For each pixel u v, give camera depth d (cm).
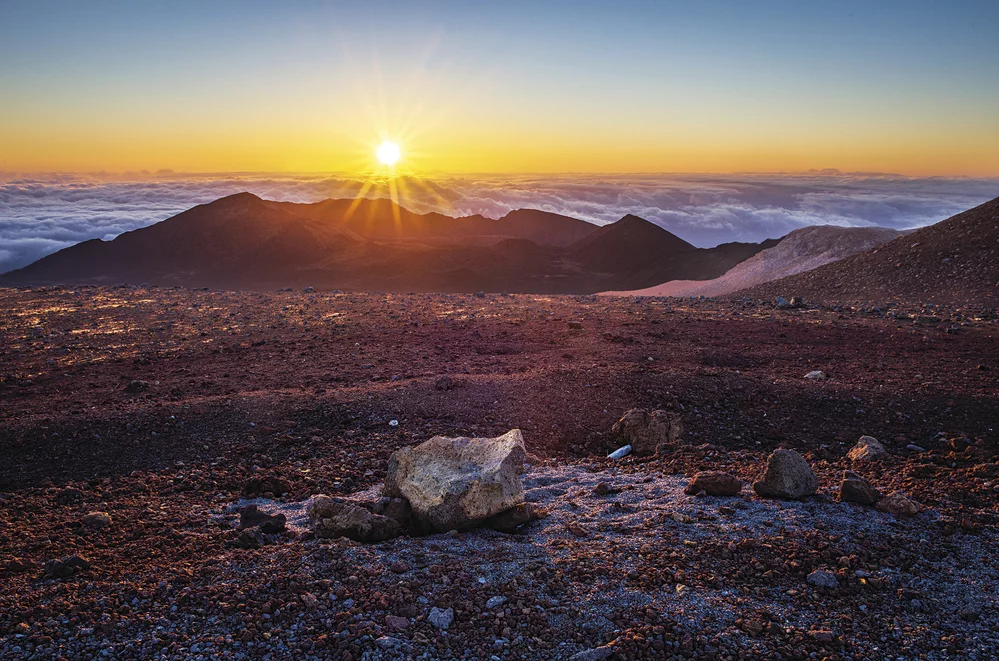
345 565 705
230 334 2245
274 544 782
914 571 692
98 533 852
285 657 563
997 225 3781
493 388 1530
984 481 958
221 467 1159
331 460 1193
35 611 620
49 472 1114
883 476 1021
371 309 2792
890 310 2764
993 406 1423
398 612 623
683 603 634
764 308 2853
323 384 1622
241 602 638
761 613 618
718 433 1365
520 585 668
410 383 1558
